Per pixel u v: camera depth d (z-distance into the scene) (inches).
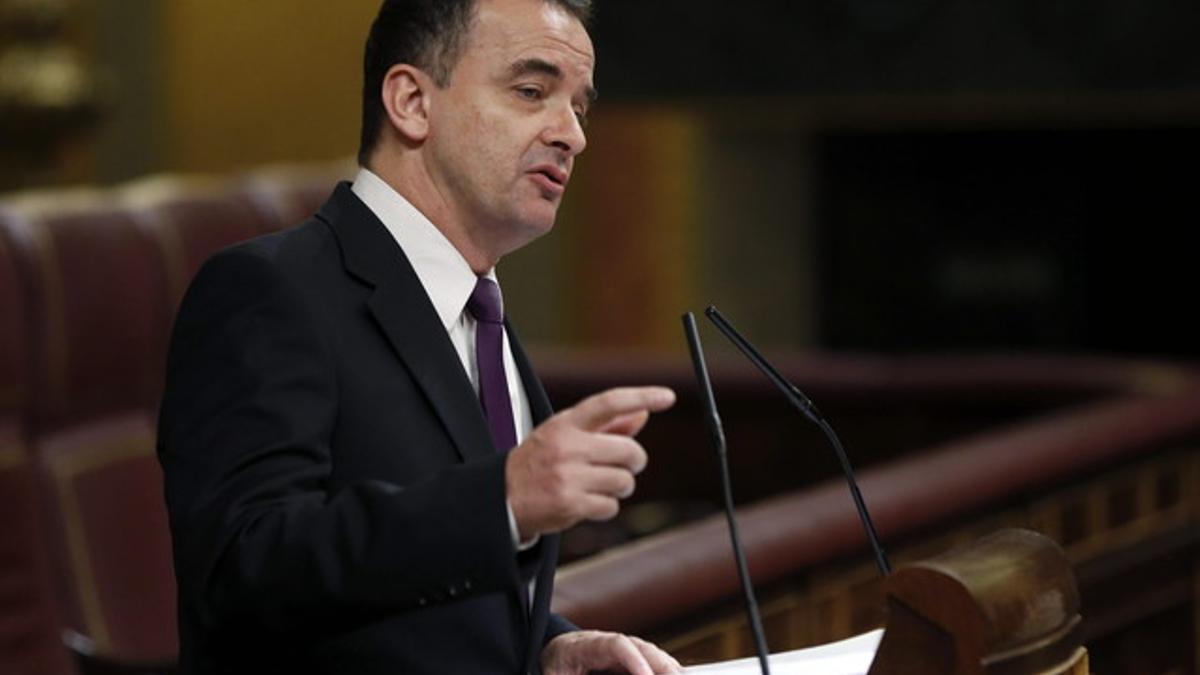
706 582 412.5
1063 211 1211.9
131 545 560.7
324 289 243.8
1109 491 619.2
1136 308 1213.7
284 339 234.4
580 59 249.9
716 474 780.0
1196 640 659.4
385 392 241.6
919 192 1219.9
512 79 246.7
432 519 210.2
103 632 542.3
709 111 1122.7
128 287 574.6
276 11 1139.9
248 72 1143.0
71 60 1104.8
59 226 559.2
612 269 1160.8
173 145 1150.3
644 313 1157.7
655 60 1084.5
